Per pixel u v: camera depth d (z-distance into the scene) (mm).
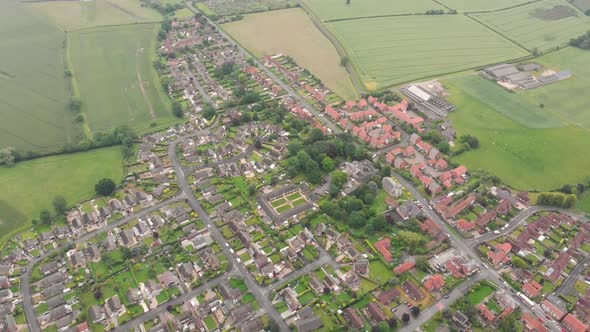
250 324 179625
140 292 197250
